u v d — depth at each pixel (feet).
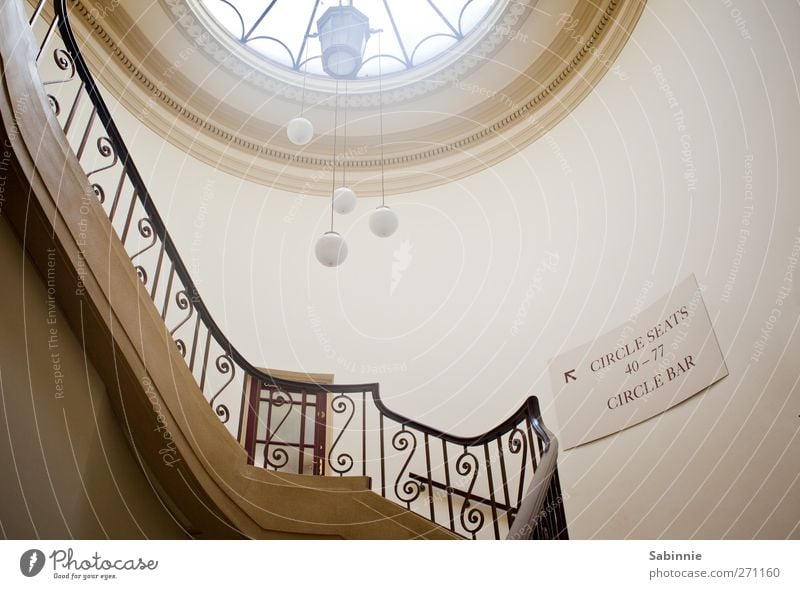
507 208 22.77
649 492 14.96
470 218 23.49
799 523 11.52
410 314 22.58
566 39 21.84
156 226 13.32
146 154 21.53
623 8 20.07
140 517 11.73
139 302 11.62
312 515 13.01
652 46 18.70
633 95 19.30
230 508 12.27
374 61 24.44
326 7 23.00
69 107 18.80
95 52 20.51
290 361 21.39
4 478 8.98
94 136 19.40
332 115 25.07
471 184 24.13
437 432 15.30
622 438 16.22
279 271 22.90
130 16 20.90
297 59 24.00
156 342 11.76
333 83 24.30
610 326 17.81
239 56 22.86
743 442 13.11
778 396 12.54
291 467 19.60
